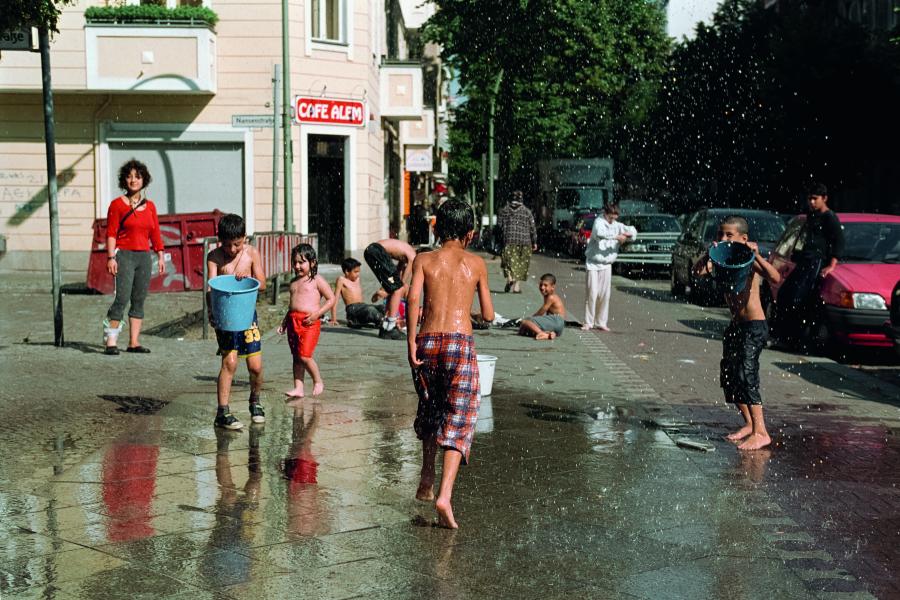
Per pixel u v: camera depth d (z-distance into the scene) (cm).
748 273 754
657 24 4634
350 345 1267
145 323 1377
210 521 553
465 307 577
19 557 489
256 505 585
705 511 595
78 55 2316
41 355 1108
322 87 2555
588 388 1008
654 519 577
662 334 1492
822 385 1072
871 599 460
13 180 2436
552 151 4619
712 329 1581
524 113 4250
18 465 665
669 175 5150
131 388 939
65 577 463
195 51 2338
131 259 1125
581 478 664
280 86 2464
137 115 2445
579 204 4381
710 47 4819
